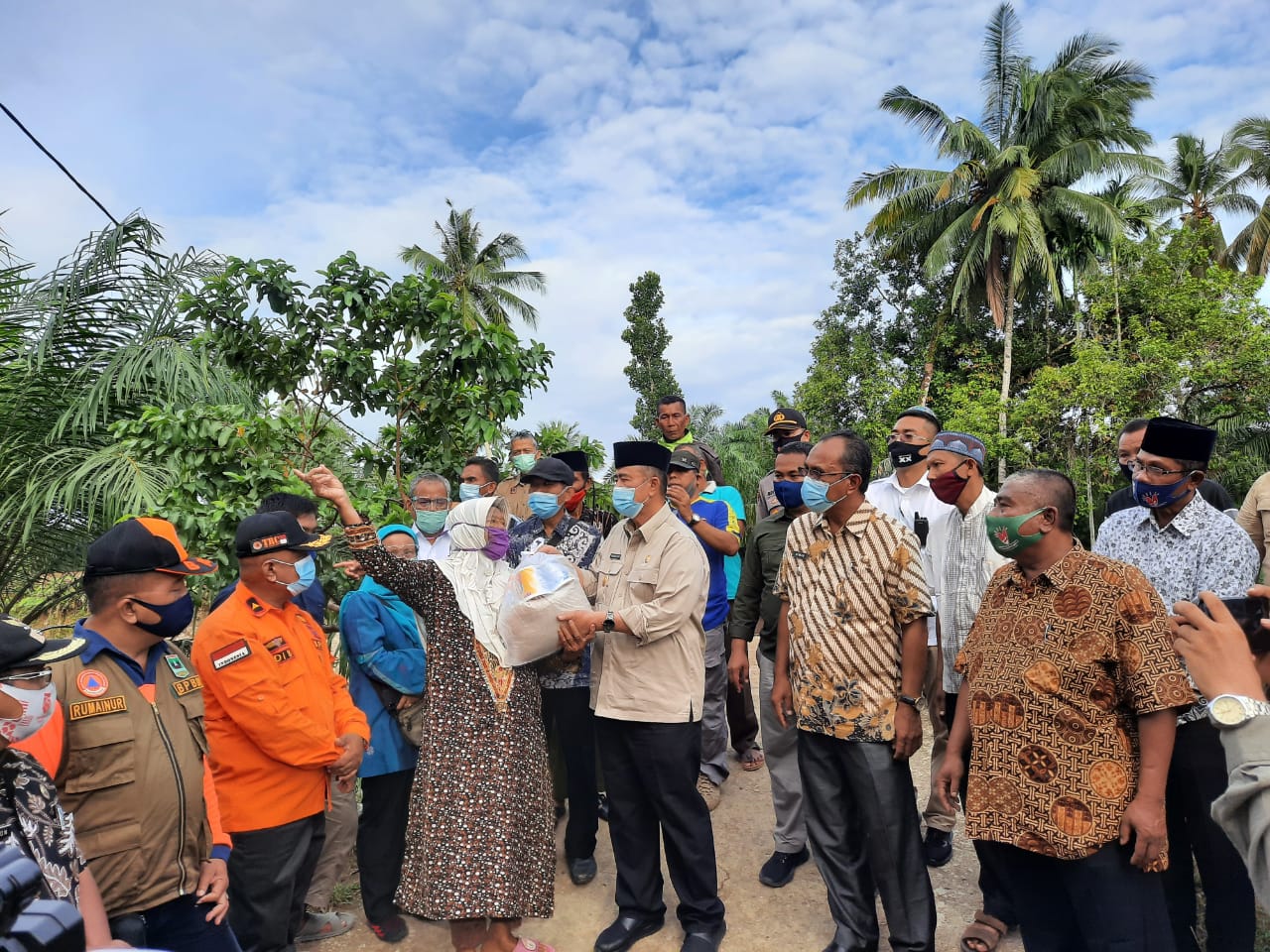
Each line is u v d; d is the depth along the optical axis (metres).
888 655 3.04
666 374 30.47
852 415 24.59
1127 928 2.27
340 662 4.74
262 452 4.73
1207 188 26.70
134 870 2.18
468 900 2.80
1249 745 1.39
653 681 3.22
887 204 24.02
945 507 4.04
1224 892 2.77
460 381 5.46
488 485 4.75
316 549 2.90
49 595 7.74
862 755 3.03
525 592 3.05
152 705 2.28
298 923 3.03
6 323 7.34
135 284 7.84
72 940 1.23
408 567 3.04
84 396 7.20
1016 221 20.64
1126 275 19.62
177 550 2.27
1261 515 4.09
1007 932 3.30
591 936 3.49
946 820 3.91
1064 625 2.37
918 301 24.72
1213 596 1.57
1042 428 17.44
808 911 3.60
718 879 3.91
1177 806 2.86
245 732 2.71
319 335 5.35
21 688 1.64
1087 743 2.33
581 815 3.95
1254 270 25.48
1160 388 15.91
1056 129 22.67
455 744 2.99
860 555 3.08
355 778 3.16
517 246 35.50
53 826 1.73
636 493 3.27
